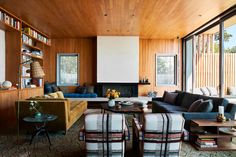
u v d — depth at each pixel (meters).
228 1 4.25
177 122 2.46
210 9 4.73
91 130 2.48
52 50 8.29
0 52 5.30
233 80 4.92
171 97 5.98
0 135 4.10
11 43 5.51
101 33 7.48
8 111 4.87
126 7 4.60
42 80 7.14
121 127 2.48
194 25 6.18
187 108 5.00
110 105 4.98
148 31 7.11
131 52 7.97
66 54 8.32
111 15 5.22
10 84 4.91
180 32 7.22
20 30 5.52
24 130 4.36
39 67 3.84
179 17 5.36
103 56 7.96
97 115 2.49
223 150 3.30
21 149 3.33
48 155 3.10
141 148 2.63
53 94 5.23
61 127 4.07
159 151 2.54
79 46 8.32
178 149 2.57
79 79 8.33
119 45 7.95
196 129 3.65
